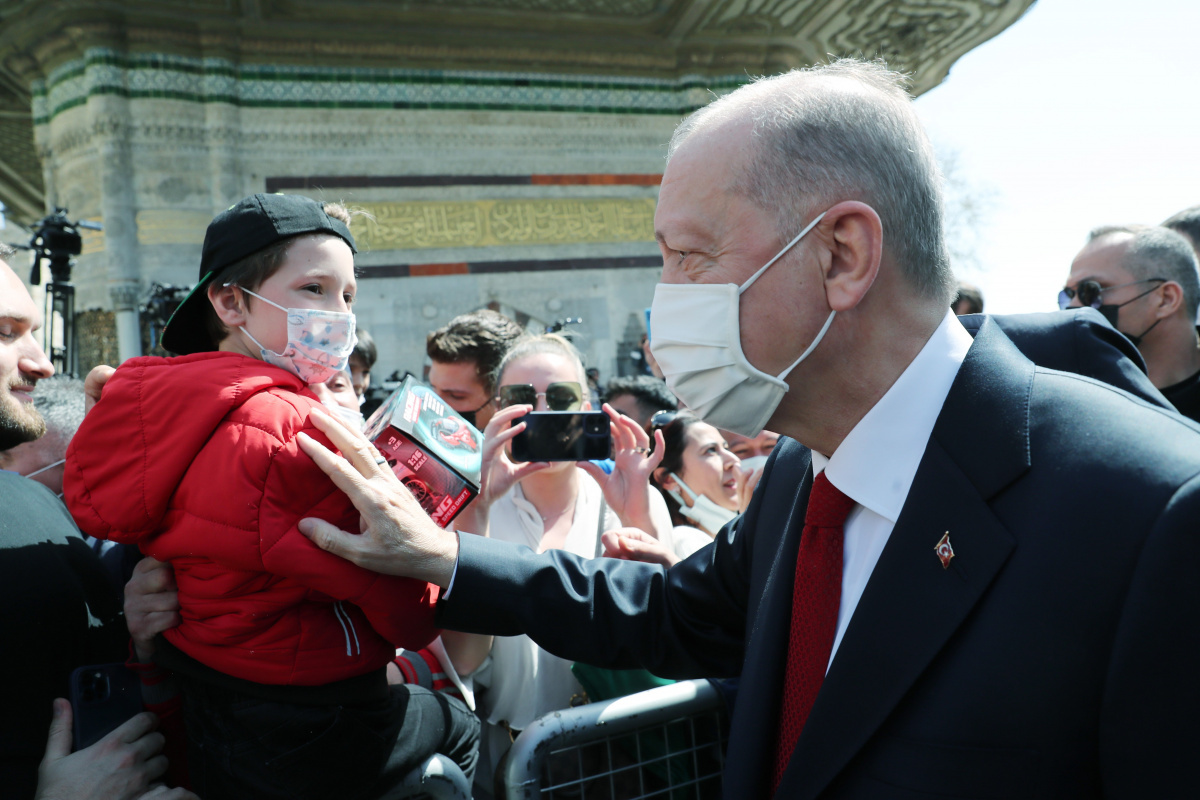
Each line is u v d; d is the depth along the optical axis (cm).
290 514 117
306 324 130
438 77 1430
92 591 142
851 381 102
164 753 137
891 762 87
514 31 1451
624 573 146
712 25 1494
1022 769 80
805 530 110
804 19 1491
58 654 130
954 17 1484
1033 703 81
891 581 92
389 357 1372
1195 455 80
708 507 256
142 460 117
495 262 1437
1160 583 75
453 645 173
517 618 133
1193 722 73
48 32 1262
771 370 102
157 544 120
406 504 124
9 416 137
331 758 125
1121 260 258
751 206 97
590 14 1426
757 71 1592
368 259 1374
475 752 164
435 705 150
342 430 121
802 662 105
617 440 203
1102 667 78
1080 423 89
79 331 1264
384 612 122
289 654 121
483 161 1449
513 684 181
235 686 123
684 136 106
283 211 132
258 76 1338
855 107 96
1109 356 149
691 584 142
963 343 103
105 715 129
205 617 123
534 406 207
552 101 1490
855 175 95
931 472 94
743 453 308
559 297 1465
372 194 1388
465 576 130
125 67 1255
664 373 110
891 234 96
